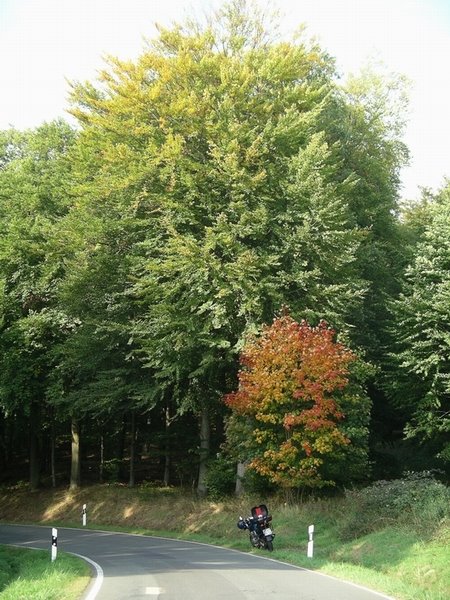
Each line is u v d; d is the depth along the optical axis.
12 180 38.44
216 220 28.58
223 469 31.67
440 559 14.58
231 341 29.22
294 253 28.20
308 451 23.03
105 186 30.50
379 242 36.47
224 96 29.09
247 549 22.05
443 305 26.08
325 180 30.58
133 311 32.03
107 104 30.33
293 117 29.36
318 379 23.42
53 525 36.69
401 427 37.12
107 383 32.31
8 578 14.95
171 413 38.72
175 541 26.34
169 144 28.22
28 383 36.84
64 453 52.88
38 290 35.88
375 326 35.28
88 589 12.39
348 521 21.31
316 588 12.70
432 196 41.75
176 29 31.84
